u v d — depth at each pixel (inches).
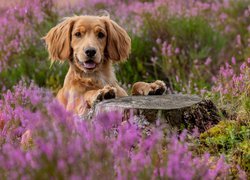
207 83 302.5
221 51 363.3
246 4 460.1
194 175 121.6
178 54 349.4
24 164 114.7
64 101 221.1
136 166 117.7
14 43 337.4
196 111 179.8
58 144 114.8
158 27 364.2
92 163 116.0
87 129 134.1
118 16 398.6
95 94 191.9
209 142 163.3
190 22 367.6
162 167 118.5
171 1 417.1
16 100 212.5
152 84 201.9
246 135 162.4
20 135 179.2
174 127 174.4
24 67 325.1
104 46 221.9
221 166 133.3
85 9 421.4
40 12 362.0
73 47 219.6
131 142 126.7
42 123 122.0
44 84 321.7
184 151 131.6
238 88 193.8
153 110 172.2
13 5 370.9
